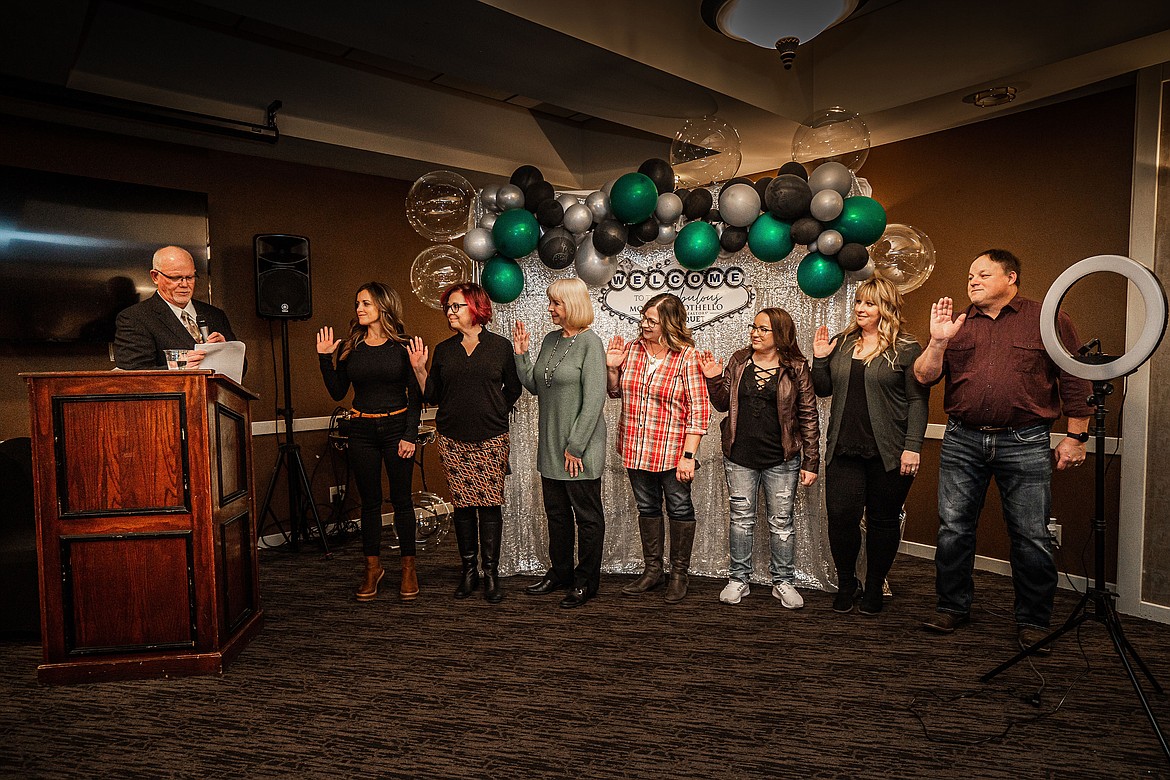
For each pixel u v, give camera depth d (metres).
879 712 2.40
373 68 4.91
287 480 4.95
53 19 3.00
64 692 2.56
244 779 2.03
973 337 2.99
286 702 2.49
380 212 5.70
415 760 2.12
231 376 2.86
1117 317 3.61
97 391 2.58
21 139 3.99
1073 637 3.06
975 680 2.63
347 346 3.62
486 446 3.48
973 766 2.08
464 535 3.68
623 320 4.00
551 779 2.02
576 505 3.49
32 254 3.92
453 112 5.38
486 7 2.90
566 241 3.53
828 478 3.34
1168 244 3.26
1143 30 3.00
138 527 2.64
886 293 3.20
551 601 3.57
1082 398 2.74
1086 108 3.74
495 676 2.69
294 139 4.63
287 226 5.15
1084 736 2.24
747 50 4.02
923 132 4.46
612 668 2.76
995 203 4.15
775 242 3.32
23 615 3.14
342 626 3.23
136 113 3.94
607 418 4.04
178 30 4.15
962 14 3.63
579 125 6.29
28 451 3.25
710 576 4.00
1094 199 3.72
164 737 2.26
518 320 3.97
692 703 2.47
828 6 2.94
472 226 3.93
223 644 2.79
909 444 3.14
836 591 3.67
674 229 3.60
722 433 3.57
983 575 4.07
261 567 4.32
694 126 3.60
